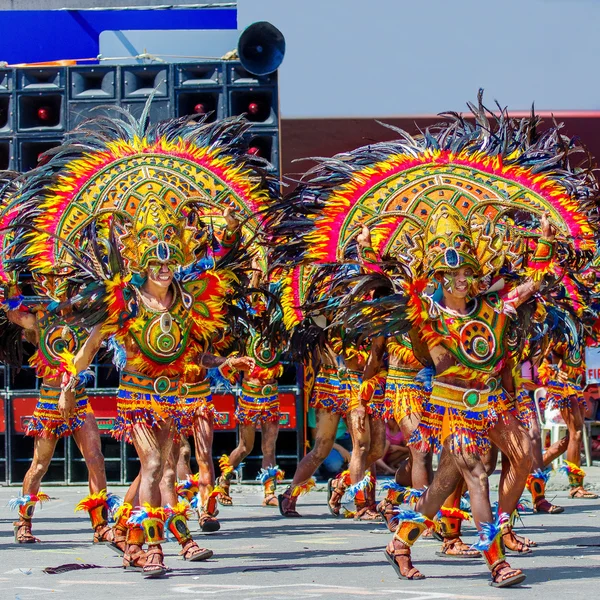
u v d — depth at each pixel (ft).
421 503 64.59
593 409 144.77
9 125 132.67
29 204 83.92
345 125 144.66
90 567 71.05
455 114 89.30
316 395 101.14
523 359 87.45
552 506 101.71
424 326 63.00
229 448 137.08
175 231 69.21
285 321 93.86
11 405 133.28
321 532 90.53
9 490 130.11
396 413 82.07
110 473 137.39
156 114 131.75
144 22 146.61
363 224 68.08
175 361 68.90
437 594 57.36
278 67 130.00
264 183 87.04
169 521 73.87
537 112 145.48
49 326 83.35
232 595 58.13
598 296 91.09
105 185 77.10
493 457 85.10
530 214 81.20
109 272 68.90
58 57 145.89
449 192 74.28
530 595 56.85
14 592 60.90
